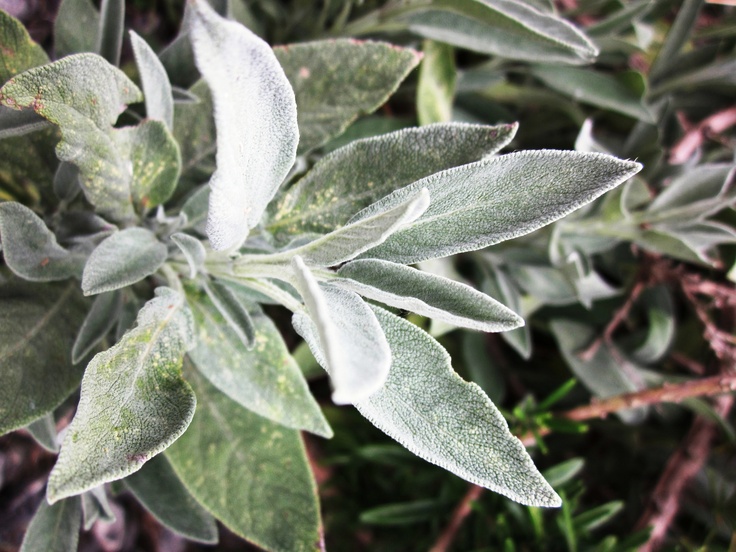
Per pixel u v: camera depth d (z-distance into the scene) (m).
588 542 0.23
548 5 0.21
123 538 0.25
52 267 0.16
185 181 0.19
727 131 0.27
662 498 0.24
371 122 0.23
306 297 0.11
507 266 0.25
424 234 0.14
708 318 0.25
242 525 0.19
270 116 0.12
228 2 0.18
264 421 0.19
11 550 0.22
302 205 0.16
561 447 0.27
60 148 0.14
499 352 0.27
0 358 0.15
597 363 0.25
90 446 0.12
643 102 0.24
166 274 0.17
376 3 0.24
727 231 0.22
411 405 0.13
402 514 0.24
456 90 0.24
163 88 0.16
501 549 0.23
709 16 0.29
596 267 0.27
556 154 0.13
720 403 0.25
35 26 0.21
